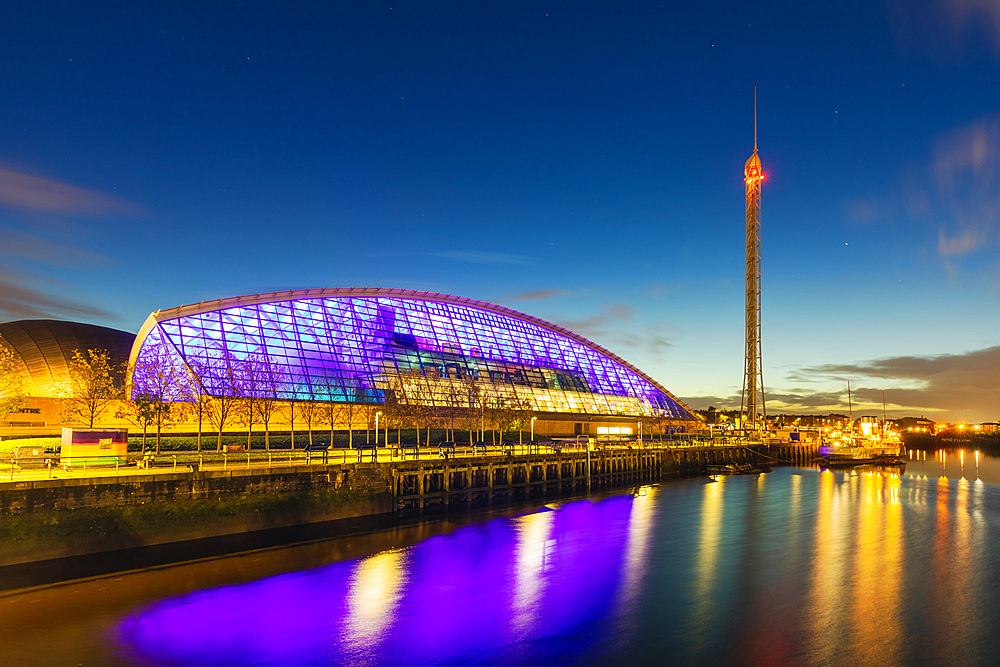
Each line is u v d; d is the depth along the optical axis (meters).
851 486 78.75
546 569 35.31
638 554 39.09
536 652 23.66
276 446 72.38
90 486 34.56
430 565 35.75
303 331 85.75
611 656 23.34
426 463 53.22
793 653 23.72
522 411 95.81
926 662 23.00
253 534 40.75
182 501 38.03
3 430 65.19
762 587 32.09
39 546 32.59
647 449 86.00
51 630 24.92
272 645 24.06
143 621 26.16
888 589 31.89
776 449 116.44
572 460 71.88
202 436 69.06
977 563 37.28
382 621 26.75
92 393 59.03
